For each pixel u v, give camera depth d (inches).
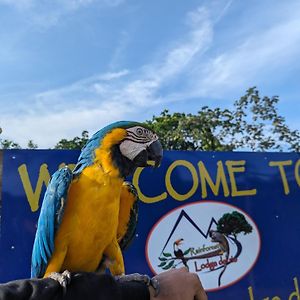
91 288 17.4
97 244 32.4
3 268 47.2
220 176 55.0
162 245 52.0
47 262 32.4
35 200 49.1
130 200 36.2
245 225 54.6
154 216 52.4
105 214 31.6
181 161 54.2
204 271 52.7
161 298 18.2
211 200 54.2
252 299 53.3
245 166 56.0
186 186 53.8
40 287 16.6
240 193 55.2
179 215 53.0
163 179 53.2
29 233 48.3
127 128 33.6
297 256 55.3
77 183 31.7
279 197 56.2
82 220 31.3
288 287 54.4
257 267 54.1
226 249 53.6
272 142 241.8
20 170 49.3
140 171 52.7
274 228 55.3
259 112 244.1
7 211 48.3
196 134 231.6
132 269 50.7
